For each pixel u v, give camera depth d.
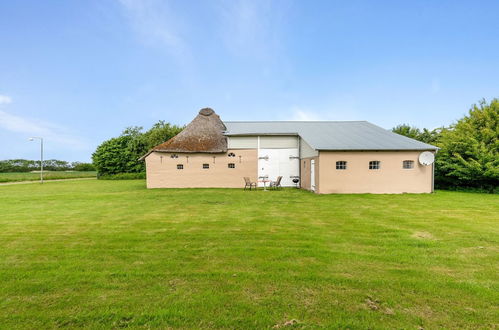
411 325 2.44
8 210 9.25
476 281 3.38
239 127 20.97
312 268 3.83
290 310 2.69
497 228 6.34
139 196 13.56
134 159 37.59
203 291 3.12
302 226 6.60
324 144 15.16
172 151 19.39
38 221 7.31
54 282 3.39
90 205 10.41
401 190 14.77
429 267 3.87
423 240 5.28
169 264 4.01
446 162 16.22
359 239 5.38
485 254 4.44
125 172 37.12
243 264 4.01
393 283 3.33
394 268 3.83
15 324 2.48
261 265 3.96
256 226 6.61
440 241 5.21
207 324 2.46
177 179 19.69
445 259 4.20
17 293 3.11
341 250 4.68
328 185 14.60
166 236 5.67
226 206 9.98
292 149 19.69
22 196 13.75
